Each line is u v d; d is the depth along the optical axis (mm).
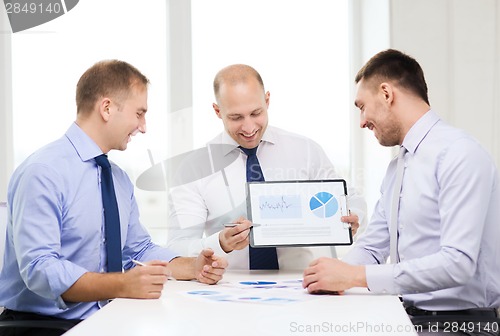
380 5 3002
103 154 1808
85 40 3006
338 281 1524
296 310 1327
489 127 2922
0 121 2922
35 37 2979
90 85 1788
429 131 1727
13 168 2971
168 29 3025
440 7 2928
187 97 3033
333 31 3088
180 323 1193
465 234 1525
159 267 1512
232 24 3061
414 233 1719
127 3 3027
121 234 1917
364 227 2602
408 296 1715
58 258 1609
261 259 2213
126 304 1418
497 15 2924
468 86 2930
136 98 1812
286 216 1938
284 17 3076
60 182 1680
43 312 1716
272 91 3078
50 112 2982
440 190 1628
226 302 1441
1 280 1790
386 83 1757
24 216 1605
